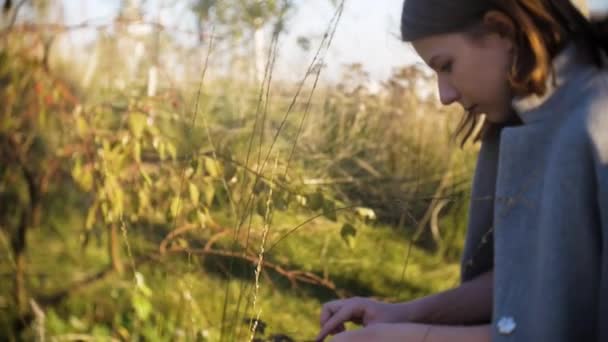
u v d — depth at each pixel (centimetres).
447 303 173
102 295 309
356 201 330
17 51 306
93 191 303
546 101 143
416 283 329
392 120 379
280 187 233
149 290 277
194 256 257
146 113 285
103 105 298
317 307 297
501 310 140
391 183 359
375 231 348
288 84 356
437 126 386
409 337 150
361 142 366
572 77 143
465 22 149
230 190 261
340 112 365
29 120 327
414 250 350
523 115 144
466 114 185
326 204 247
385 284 326
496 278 142
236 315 211
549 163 139
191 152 259
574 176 136
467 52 150
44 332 289
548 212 137
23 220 304
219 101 351
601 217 134
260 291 298
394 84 391
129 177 282
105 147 277
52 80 305
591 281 136
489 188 173
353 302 177
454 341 148
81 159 294
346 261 322
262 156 281
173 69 364
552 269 136
